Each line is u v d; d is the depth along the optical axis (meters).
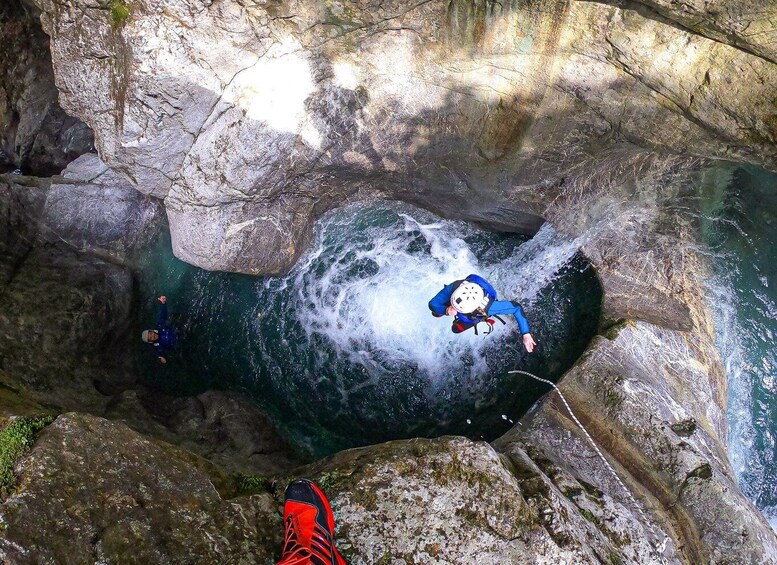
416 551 3.46
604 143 5.11
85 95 4.88
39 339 5.47
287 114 4.99
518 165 5.53
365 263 6.95
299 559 3.19
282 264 6.29
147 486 3.46
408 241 7.04
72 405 5.13
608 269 5.93
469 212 6.58
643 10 4.01
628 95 4.59
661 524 4.18
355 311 6.85
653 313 5.71
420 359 6.70
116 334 6.17
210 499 3.59
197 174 5.18
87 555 3.05
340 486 3.70
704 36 3.99
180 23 4.36
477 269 6.94
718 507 4.20
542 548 3.47
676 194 5.60
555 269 6.35
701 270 5.92
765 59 3.92
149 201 6.55
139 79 4.54
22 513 3.01
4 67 6.93
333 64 4.88
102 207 6.43
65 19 4.48
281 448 5.86
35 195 6.28
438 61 4.83
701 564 4.06
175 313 6.64
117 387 5.76
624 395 4.75
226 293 6.76
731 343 5.98
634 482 4.42
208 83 4.67
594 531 3.79
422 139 5.48
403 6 4.48
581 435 4.62
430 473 3.70
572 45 4.42
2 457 3.25
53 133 7.25
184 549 3.29
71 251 6.31
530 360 6.31
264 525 3.60
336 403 6.55
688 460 4.41
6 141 7.18
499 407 6.32
